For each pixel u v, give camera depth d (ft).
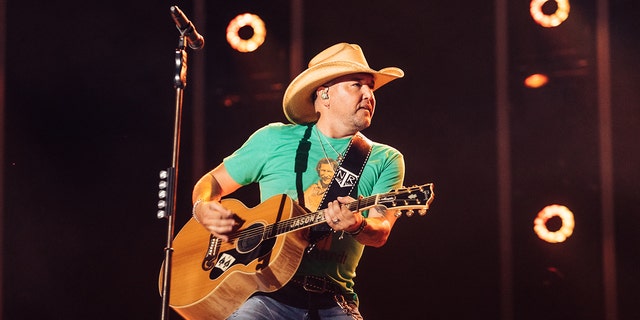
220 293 24.97
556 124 44.60
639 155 43.04
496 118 45.03
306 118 27.12
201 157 48.24
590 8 44.01
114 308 47.03
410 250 45.29
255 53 48.75
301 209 24.93
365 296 45.42
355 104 25.90
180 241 26.73
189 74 48.70
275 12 48.70
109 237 47.42
